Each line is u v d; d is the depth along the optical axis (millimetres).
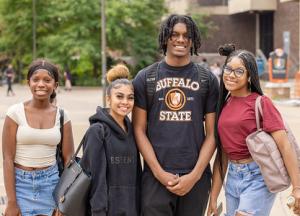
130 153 4578
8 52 44344
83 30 38188
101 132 4484
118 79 4609
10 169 4539
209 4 44062
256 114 4473
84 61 38531
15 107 4574
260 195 4477
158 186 4656
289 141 4449
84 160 4477
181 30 4602
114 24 38219
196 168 4605
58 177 4680
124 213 4512
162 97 4656
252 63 4543
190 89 4660
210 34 43500
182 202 4754
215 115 4707
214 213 4809
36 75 4562
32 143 4535
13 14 41156
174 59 4656
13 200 4516
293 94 26328
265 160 4387
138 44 39562
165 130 4652
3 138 4586
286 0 26766
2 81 42375
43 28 41500
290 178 4441
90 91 33906
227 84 4562
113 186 4508
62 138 4695
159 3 40719
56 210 4551
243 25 44219
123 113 4539
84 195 4426
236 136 4531
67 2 38906
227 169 4832
